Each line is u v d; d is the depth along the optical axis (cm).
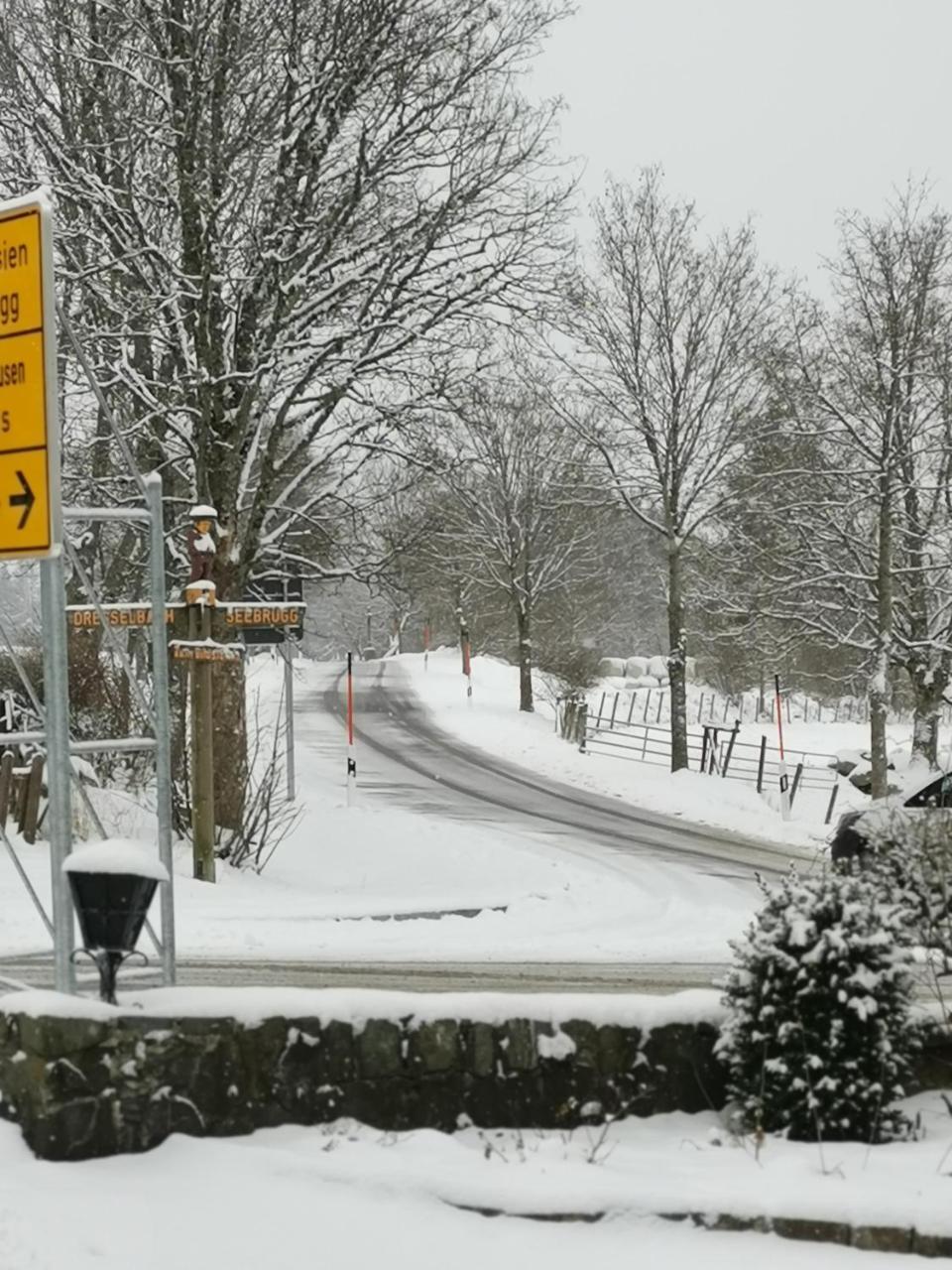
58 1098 677
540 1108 769
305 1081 730
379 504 2614
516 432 4966
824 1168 682
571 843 2844
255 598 2464
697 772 4047
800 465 3603
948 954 1020
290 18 2202
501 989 1254
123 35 2231
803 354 3528
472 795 3575
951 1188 651
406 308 2306
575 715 4878
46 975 1178
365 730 4791
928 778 2180
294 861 2359
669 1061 792
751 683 6238
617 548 7100
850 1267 596
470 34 2284
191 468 2508
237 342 2294
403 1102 747
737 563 3828
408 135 2298
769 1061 755
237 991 739
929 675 3641
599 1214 636
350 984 1262
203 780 1992
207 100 2156
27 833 2114
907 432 3450
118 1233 613
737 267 3888
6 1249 593
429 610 7419
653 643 9294
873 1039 754
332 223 2277
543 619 6444
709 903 2145
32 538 766
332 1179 668
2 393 776
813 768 4259
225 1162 682
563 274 2381
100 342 2312
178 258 2383
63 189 2202
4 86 2252
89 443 2491
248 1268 589
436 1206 648
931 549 3641
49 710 777
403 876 2288
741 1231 628
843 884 779
